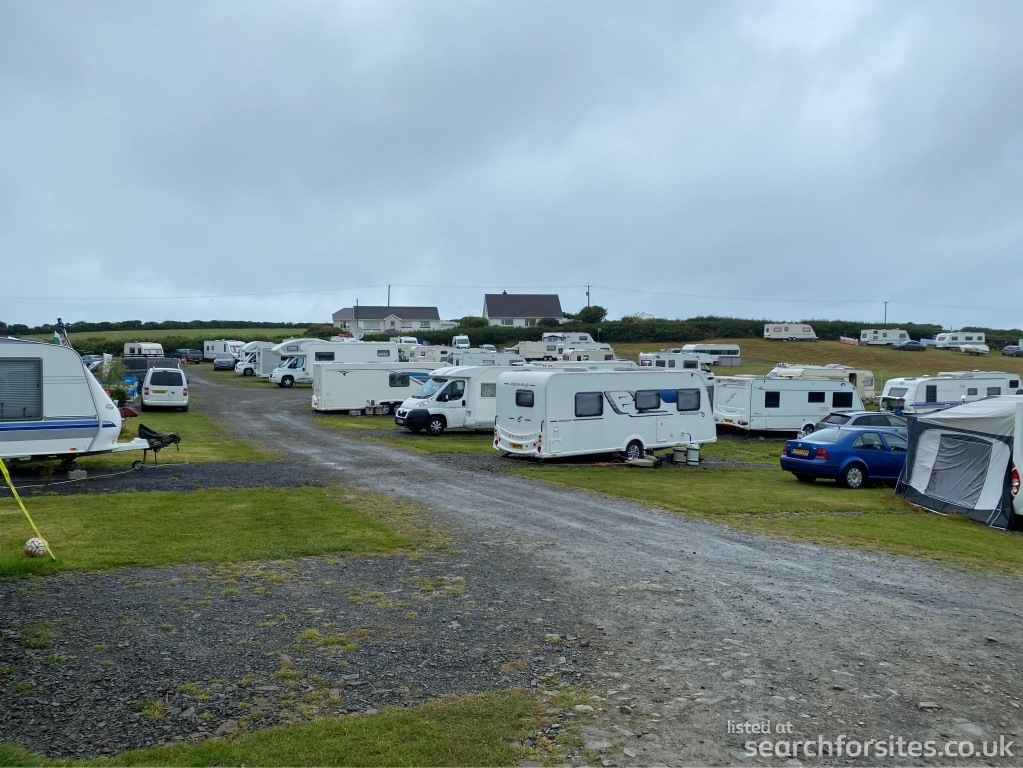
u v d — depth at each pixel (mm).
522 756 4555
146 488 13828
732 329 84250
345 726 4895
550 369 20500
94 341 69375
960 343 75062
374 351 45344
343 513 11984
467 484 15562
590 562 9406
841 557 10180
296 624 6887
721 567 9336
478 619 7125
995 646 6672
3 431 14242
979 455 14000
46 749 4555
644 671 5922
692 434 21422
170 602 7438
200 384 45969
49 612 7055
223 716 5047
